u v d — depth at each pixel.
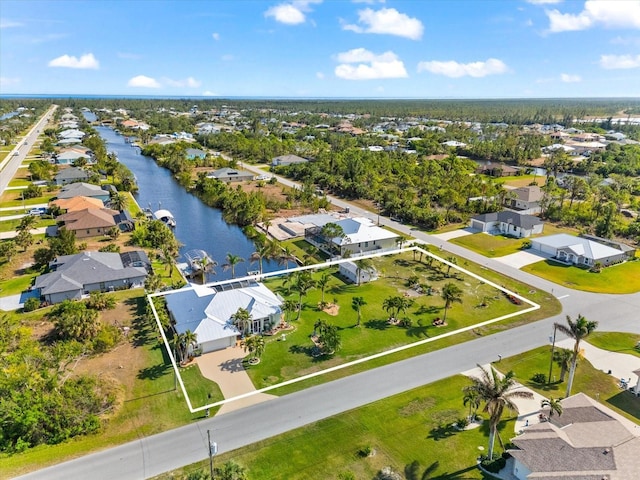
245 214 115.88
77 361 55.19
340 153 196.12
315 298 74.19
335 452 41.78
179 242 101.38
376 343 60.78
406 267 88.25
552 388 51.56
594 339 62.38
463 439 43.56
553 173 178.88
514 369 55.16
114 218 109.88
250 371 54.22
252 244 102.88
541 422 43.22
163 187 157.38
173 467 39.94
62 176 146.25
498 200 132.62
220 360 56.47
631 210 128.38
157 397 49.22
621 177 156.38
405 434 44.16
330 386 51.50
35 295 72.06
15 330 57.12
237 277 82.44
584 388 51.84
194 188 151.75
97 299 67.81
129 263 80.38
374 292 76.94
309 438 43.47
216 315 61.34
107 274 74.75
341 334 62.88
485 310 70.69
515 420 46.28
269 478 38.81
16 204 124.00
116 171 159.00
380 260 91.69
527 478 36.16
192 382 51.94
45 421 42.84
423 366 55.66
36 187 133.38
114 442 42.97
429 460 40.91
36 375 47.53
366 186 146.38
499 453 41.38
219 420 45.91
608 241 98.00
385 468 39.44
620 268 88.44
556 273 85.75
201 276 83.00
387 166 172.62
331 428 44.84
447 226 116.38
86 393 46.31
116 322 64.19
